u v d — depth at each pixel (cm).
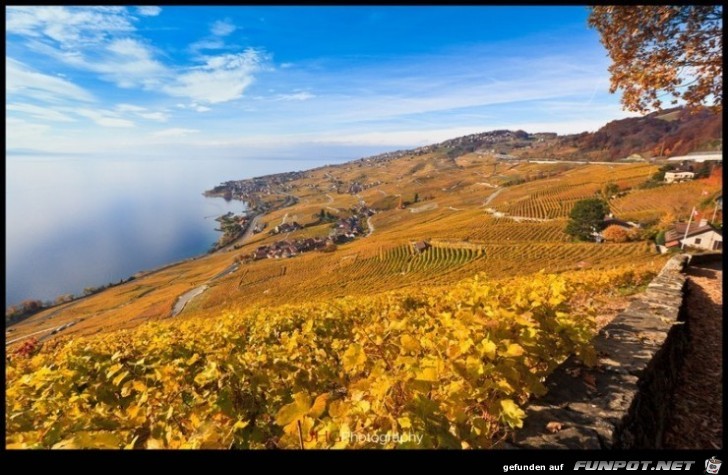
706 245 5322
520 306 359
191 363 360
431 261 8800
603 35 482
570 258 6538
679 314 553
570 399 273
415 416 206
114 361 396
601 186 13500
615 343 389
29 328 10700
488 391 252
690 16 417
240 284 10531
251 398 300
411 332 361
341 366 381
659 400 351
